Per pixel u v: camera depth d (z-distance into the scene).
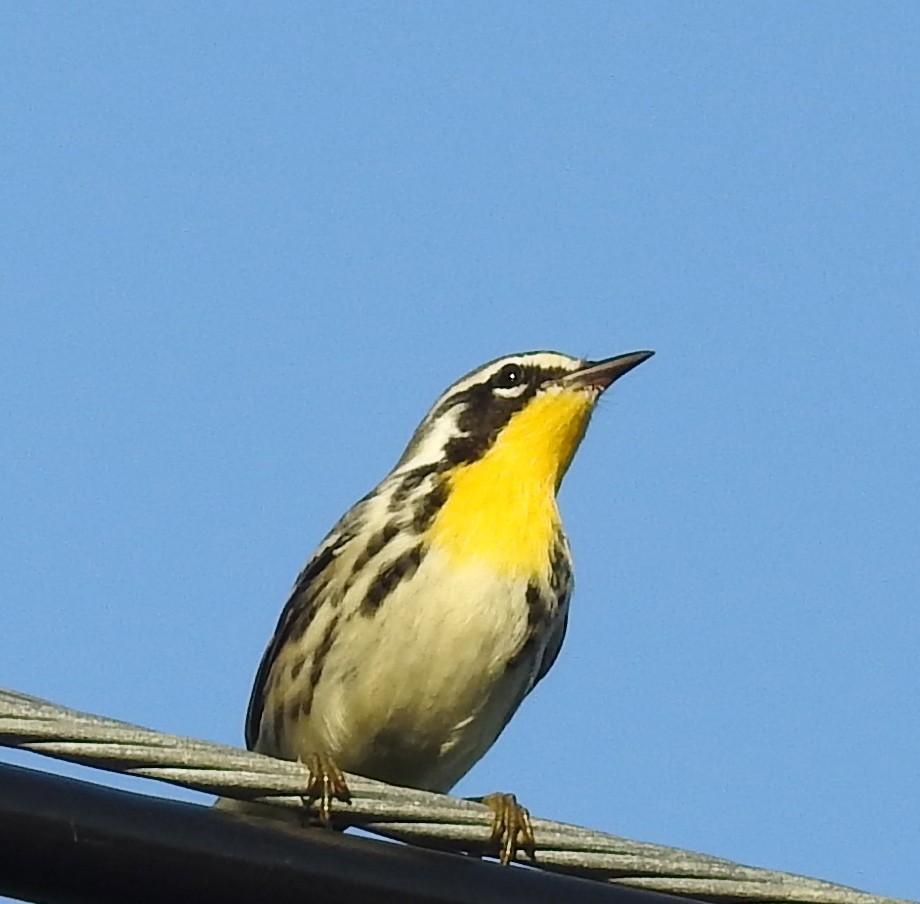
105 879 9.08
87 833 9.04
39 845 8.98
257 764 9.48
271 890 9.37
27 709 9.06
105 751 9.15
